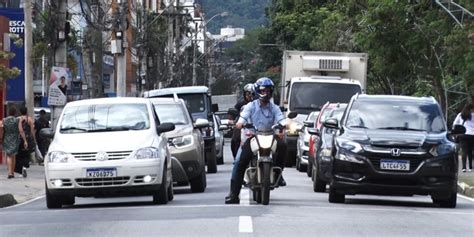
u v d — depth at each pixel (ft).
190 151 120.37
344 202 103.96
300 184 138.72
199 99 203.41
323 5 430.20
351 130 103.04
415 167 97.50
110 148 98.43
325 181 118.73
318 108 190.19
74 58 331.57
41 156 200.85
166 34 468.75
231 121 128.16
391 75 242.99
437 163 97.60
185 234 72.90
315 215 86.63
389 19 226.17
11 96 221.87
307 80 192.95
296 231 74.49
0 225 84.17
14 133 159.63
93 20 300.81
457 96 254.68
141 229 76.79
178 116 128.36
